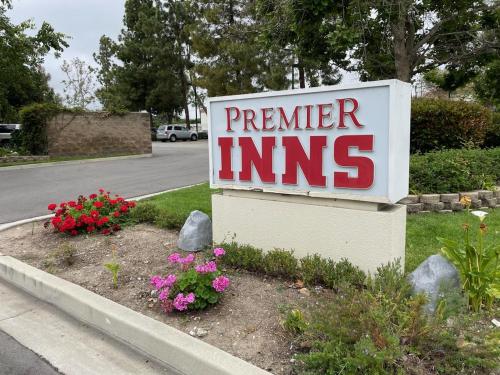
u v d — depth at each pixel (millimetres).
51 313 3523
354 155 3279
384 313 2471
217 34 25969
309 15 7742
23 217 6863
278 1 8273
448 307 2592
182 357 2582
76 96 33375
